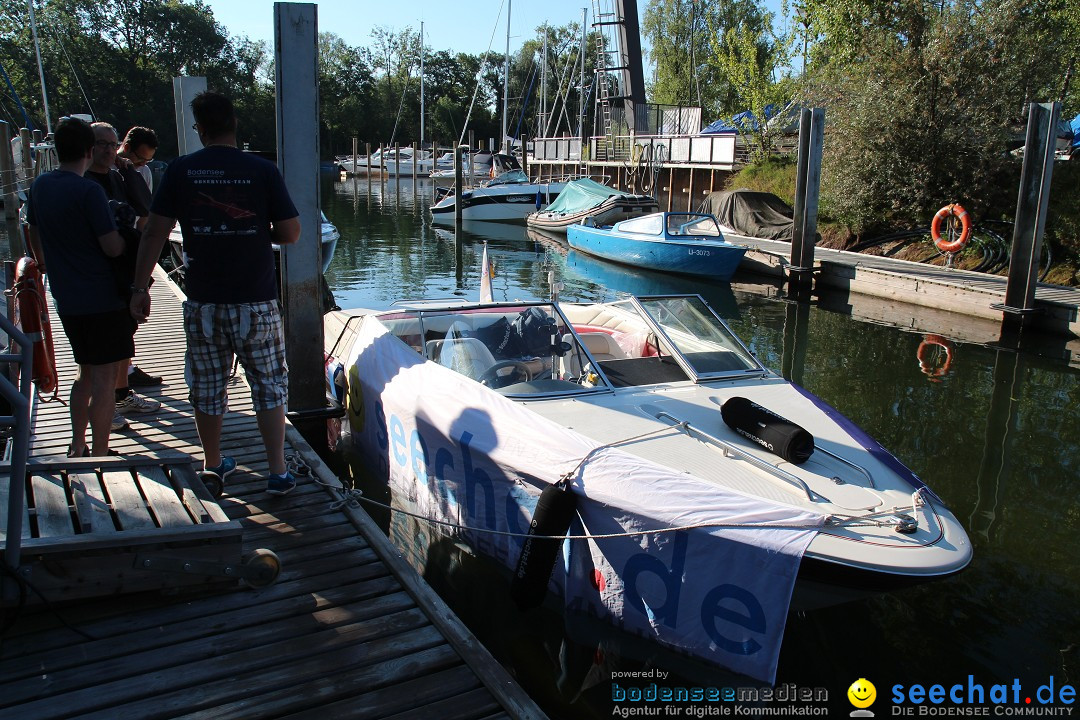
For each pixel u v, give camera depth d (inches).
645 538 127.3
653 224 640.4
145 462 130.3
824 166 691.4
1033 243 417.4
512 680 100.4
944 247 560.4
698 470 142.9
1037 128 407.8
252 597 115.9
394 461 185.2
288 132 191.0
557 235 909.8
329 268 647.8
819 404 177.9
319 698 95.3
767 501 123.9
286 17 184.4
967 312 472.4
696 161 1021.2
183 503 120.9
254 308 131.3
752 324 456.8
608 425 159.9
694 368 190.9
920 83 615.5
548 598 145.9
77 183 137.9
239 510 144.3
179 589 112.6
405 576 122.7
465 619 148.5
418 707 95.7
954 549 125.3
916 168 621.9
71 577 103.6
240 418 195.5
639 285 589.6
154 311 326.6
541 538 131.5
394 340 200.4
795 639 143.0
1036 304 430.0
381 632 109.6
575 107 2380.7
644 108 1283.2
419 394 174.7
